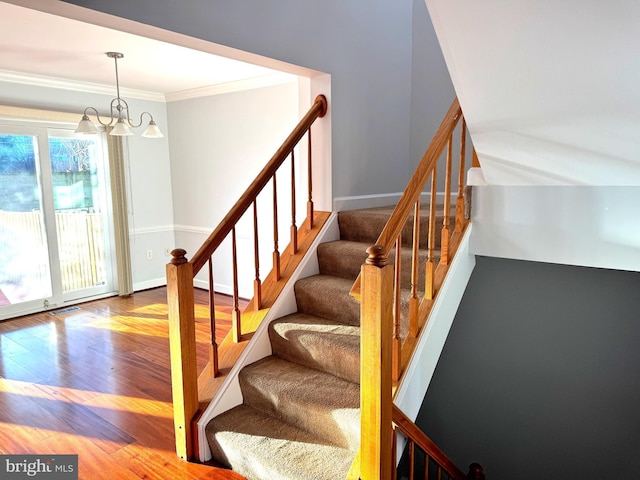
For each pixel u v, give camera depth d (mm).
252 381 2217
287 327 2402
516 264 2631
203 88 4930
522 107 1658
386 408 1613
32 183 4469
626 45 1248
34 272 4543
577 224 2045
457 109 2170
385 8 3229
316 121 2904
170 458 2127
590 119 1597
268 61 2449
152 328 4035
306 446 1945
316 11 2645
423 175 1914
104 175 5004
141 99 5215
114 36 3004
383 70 3277
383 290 1533
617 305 2365
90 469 2041
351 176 3100
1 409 2598
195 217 5410
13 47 3268
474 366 2908
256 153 4660
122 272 5070
